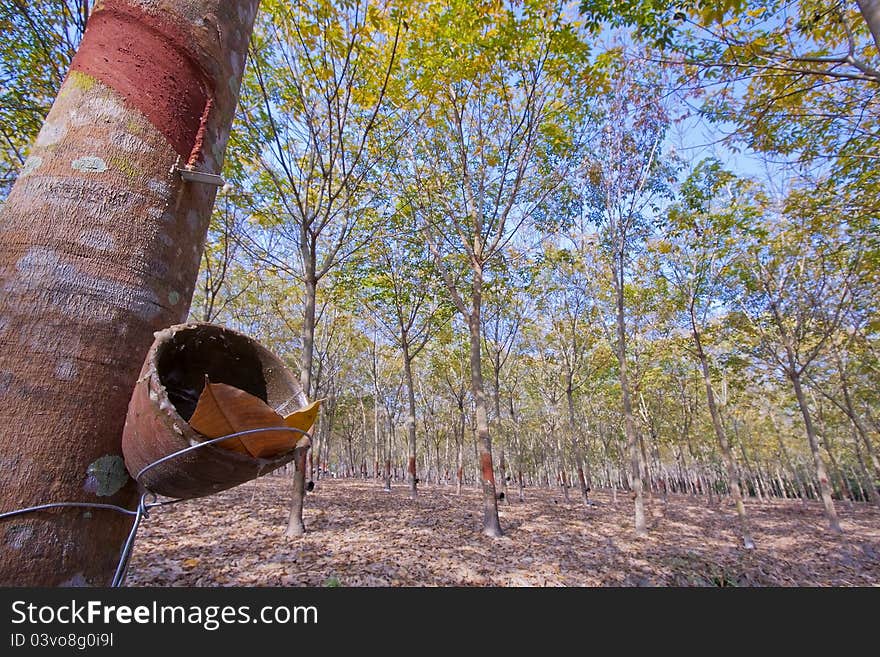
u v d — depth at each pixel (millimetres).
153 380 819
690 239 11711
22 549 780
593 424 30719
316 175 9766
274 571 6121
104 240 951
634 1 4824
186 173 1107
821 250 10070
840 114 5328
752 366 16234
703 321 12594
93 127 1016
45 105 5742
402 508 12883
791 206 7422
